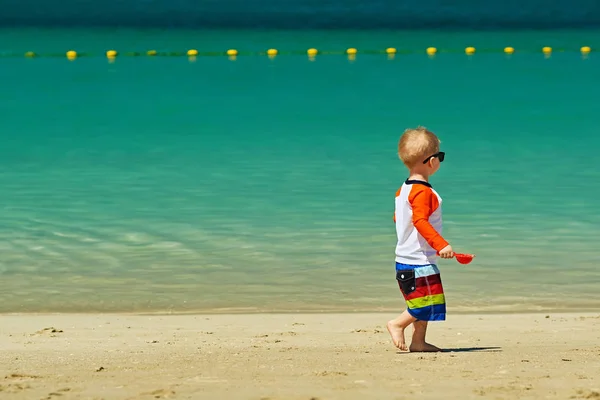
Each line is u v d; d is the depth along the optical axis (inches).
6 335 305.3
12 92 1058.1
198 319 336.8
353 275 400.8
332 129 808.9
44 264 418.9
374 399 169.9
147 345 283.3
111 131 808.9
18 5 1881.2
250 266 414.6
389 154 687.7
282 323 328.5
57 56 1381.6
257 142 748.0
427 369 209.0
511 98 1001.5
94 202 539.2
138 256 430.6
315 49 1434.5
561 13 1894.7
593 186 573.6
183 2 1905.8
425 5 1910.7
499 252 433.4
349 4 1905.8
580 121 849.5
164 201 539.8
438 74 1198.9
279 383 188.1
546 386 183.0
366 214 503.8
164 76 1183.6
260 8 1891.0
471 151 702.5
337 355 245.1
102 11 1862.7
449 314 344.2
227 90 1068.5
